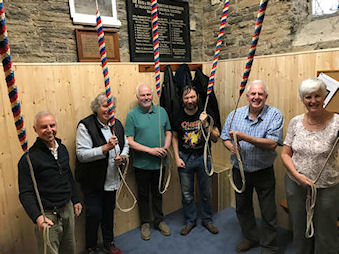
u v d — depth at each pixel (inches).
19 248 75.4
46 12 84.1
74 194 68.9
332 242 59.4
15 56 79.8
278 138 70.1
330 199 56.7
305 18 100.5
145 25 105.5
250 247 85.0
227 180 109.9
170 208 110.9
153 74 99.0
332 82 74.7
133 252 86.2
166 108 97.0
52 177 60.1
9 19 78.0
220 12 116.2
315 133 56.6
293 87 85.1
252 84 70.7
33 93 73.3
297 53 82.6
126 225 98.5
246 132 74.2
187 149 89.6
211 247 87.4
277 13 98.3
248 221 82.7
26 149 37.5
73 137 82.2
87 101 83.9
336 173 55.9
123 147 82.8
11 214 73.2
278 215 97.1
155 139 88.0
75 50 91.2
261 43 104.7
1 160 70.0
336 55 74.2
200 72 106.5
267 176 75.0
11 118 70.6
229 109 106.8
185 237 93.4
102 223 85.1
